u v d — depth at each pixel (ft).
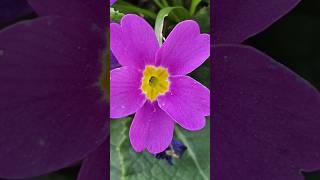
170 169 0.66
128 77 0.62
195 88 0.62
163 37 0.63
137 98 0.62
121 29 0.61
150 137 0.63
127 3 0.67
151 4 0.69
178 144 0.66
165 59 0.62
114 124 0.66
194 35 0.61
